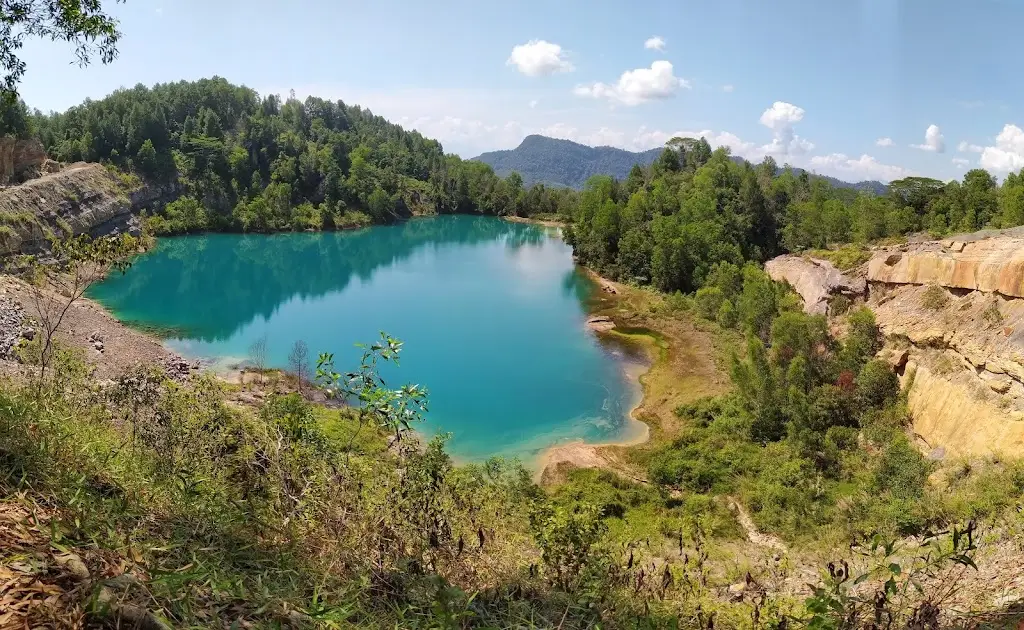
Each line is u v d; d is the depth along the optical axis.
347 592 5.83
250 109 150.88
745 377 33.72
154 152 101.94
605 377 44.00
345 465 8.60
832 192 84.19
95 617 3.91
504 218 145.62
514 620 6.41
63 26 9.45
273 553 6.03
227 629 4.39
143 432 9.61
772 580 12.42
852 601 6.04
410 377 43.69
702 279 63.78
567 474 29.30
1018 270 24.72
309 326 55.31
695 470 27.44
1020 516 14.55
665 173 107.44
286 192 115.38
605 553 8.91
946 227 51.09
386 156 161.12
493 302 65.75
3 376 11.12
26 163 80.62
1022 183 53.53
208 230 104.00
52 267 12.69
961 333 26.59
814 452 27.11
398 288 72.69
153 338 48.62
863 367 30.97
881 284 35.12
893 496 21.81
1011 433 21.72
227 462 8.82
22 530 4.80
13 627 3.65
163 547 5.20
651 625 7.03
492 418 37.25
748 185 74.44
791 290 46.94
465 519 9.10
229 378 40.25
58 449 6.53
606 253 80.69
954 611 7.25
